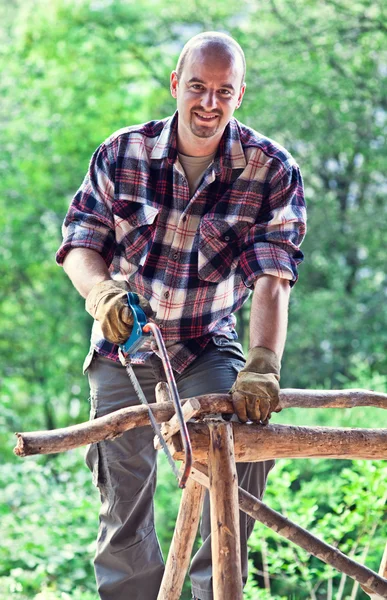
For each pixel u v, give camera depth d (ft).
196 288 12.94
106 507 13.89
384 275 56.08
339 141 53.72
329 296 52.49
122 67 66.28
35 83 65.21
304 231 12.85
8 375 73.26
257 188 12.73
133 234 13.01
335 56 54.80
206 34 12.22
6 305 75.15
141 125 13.21
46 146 65.87
